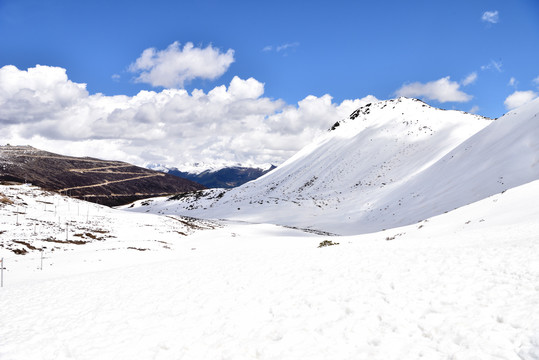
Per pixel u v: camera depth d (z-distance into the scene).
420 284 12.30
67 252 41.97
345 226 86.25
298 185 150.75
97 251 41.78
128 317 13.55
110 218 72.75
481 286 11.15
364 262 16.95
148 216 84.56
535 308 8.87
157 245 50.38
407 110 179.50
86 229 57.50
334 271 16.03
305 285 14.50
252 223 94.25
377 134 164.25
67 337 12.10
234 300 14.00
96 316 14.09
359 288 12.97
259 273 17.86
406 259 16.28
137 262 36.62
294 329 10.41
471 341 8.07
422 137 141.12
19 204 67.69
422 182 90.69
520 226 25.33
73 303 16.61
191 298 15.08
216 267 21.05
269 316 11.80
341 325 10.09
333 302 11.98
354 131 187.75
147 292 17.03
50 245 44.56
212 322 12.02
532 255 13.48
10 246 40.97
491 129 85.94
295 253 22.73
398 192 95.44
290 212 109.25
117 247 46.50
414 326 9.41
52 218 61.75
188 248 50.09
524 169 62.03
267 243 50.75
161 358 9.91
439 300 10.66
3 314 15.95
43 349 11.25
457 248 17.66
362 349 8.65
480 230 28.81
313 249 24.69
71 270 32.03
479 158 77.75
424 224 42.75
